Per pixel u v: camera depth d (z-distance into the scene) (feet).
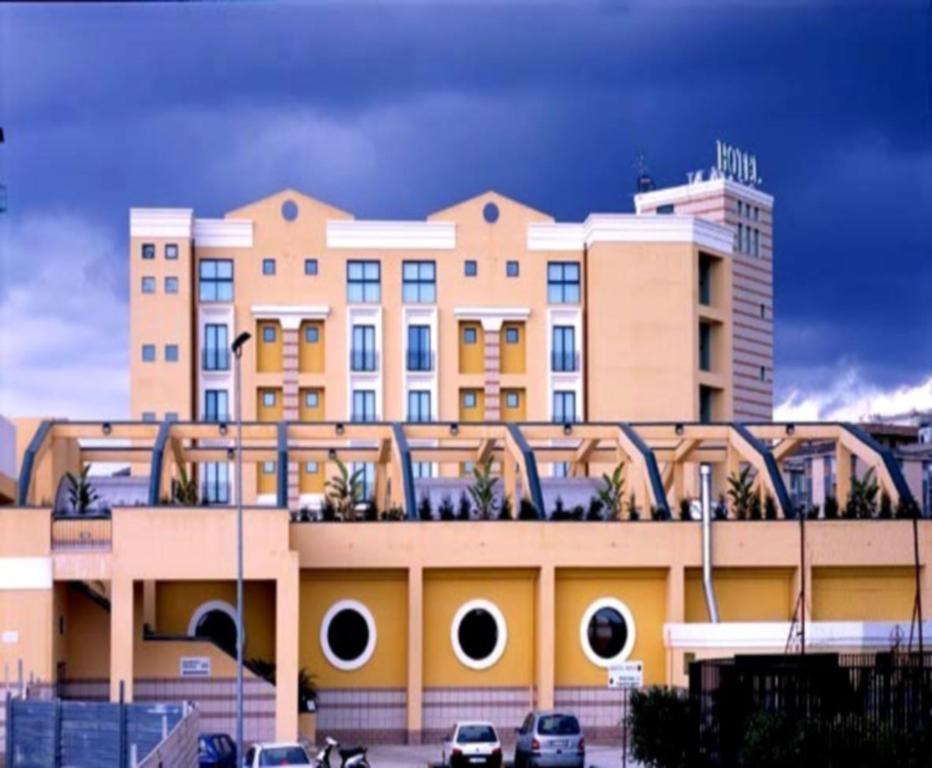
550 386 246.68
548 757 128.36
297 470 240.53
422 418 245.65
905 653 112.68
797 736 88.07
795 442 181.68
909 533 163.53
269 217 247.29
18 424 178.70
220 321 245.86
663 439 179.01
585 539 159.84
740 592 164.35
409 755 149.69
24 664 142.20
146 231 243.60
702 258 255.70
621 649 162.40
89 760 105.60
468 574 161.68
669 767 106.11
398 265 247.09
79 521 144.56
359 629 160.97
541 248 248.93
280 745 112.06
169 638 148.97
